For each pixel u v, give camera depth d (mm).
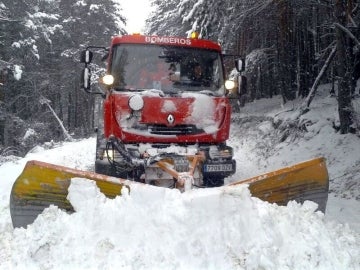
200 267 4086
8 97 24656
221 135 6988
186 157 6039
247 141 16172
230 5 18672
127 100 6730
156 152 6367
